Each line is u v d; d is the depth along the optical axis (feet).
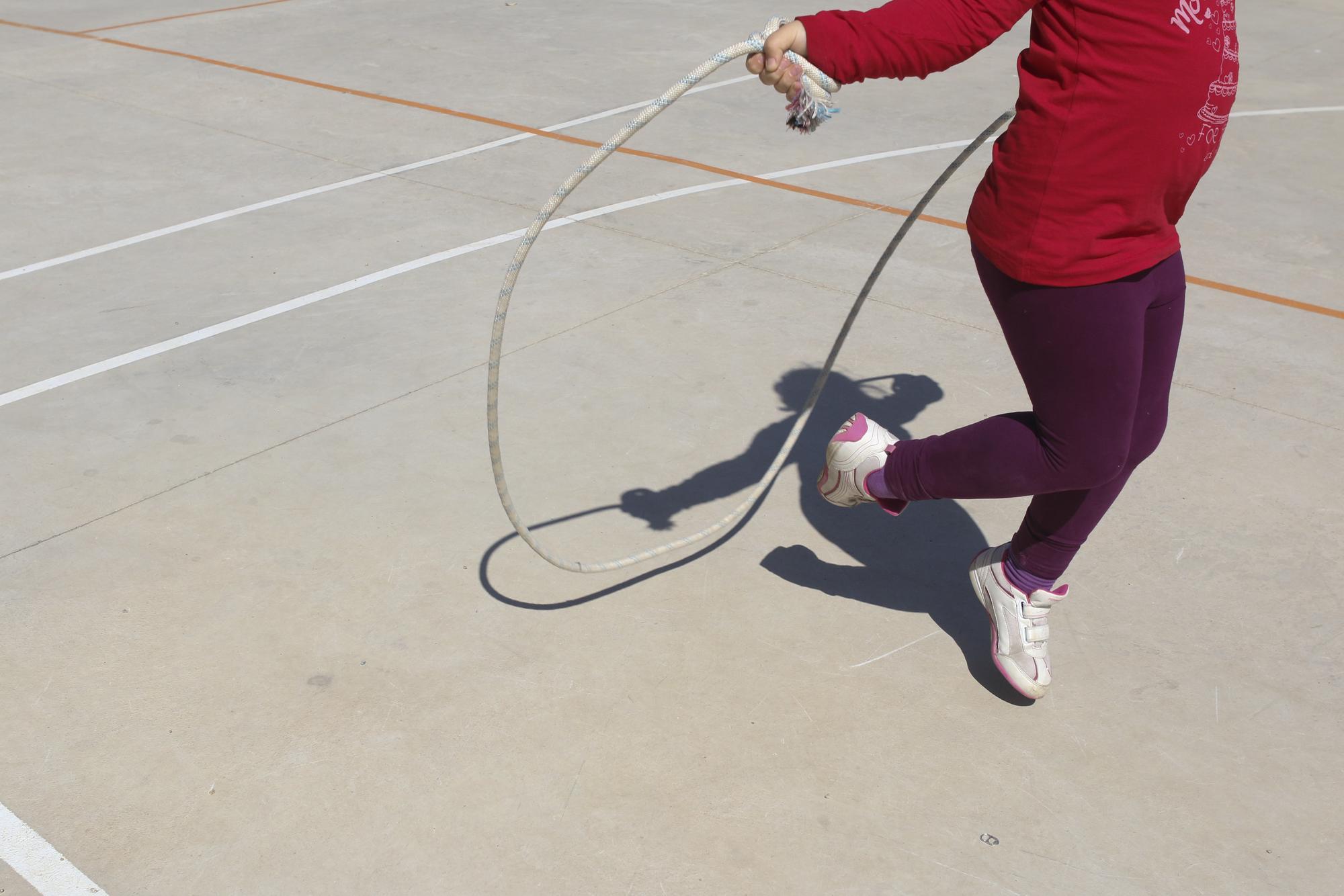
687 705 8.58
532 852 7.34
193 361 13.84
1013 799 7.80
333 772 7.93
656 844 7.41
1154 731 8.39
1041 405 7.38
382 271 16.53
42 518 10.73
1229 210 19.34
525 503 11.03
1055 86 6.69
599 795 7.77
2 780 7.82
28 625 9.32
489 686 8.74
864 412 12.73
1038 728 8.41
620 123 24.06
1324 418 12.72
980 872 7.23
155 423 12.42
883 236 18.02
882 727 8.41
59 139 22.71
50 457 11.77
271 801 7.70
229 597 9.67
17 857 7.25
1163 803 7.77
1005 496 7.88
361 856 7.30
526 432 12.28
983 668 9.02
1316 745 8.29
